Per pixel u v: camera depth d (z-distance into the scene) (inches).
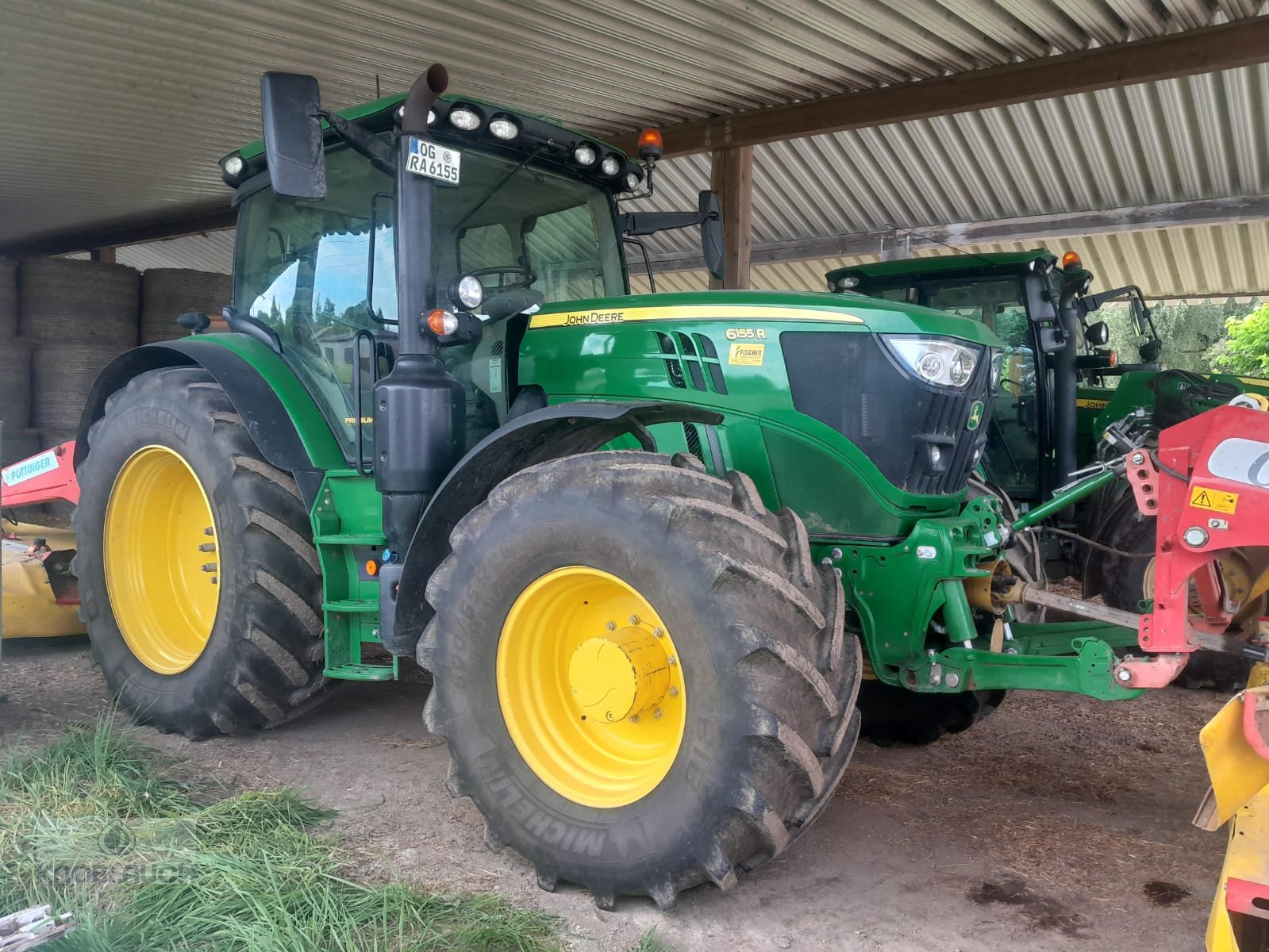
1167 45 235.8
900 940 95.3
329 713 164.2
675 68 252.5
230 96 259.3
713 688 92.4
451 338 123.4
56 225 427.5
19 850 105.3
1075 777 142.9
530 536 103.9
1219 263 402.3
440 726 109.7
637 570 96.9
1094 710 176.9
